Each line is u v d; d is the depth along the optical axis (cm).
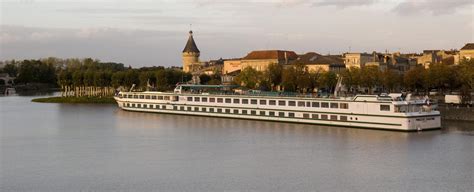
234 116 14975
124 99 17850
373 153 9656
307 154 9650
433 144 10431
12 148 10550
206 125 13612
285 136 11594
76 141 11356
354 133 11869
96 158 9494
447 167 8569
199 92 16688
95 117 16075
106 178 8069
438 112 12394
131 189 7512
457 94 16425
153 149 10306
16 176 8225
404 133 11769
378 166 8675
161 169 8612
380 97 12294
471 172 8262
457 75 17950
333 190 7431
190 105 15975
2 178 8112
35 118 16000
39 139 11688
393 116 12006
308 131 12275
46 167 8806
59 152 10081
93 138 11744
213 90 17838
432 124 12312
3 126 14012
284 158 9344
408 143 10556
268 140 11119
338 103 12900
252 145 10594
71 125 14100
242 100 14762
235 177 8100
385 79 19650
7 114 17338
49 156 9700
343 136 11469
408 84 19188
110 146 10681
